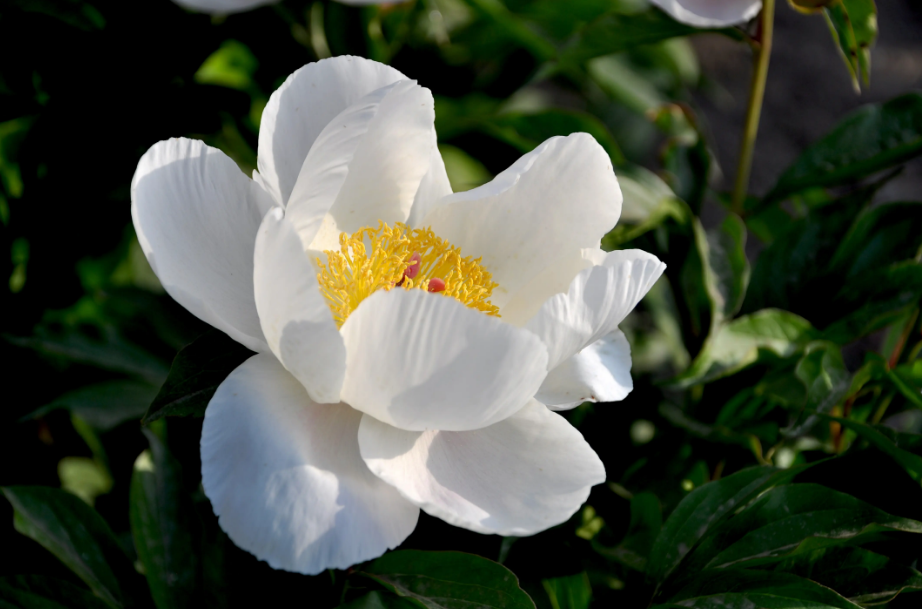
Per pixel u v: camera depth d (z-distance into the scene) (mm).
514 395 690
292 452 684
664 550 739
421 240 744
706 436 803
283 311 680
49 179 830
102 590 740
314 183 700
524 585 765
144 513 748
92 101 831
